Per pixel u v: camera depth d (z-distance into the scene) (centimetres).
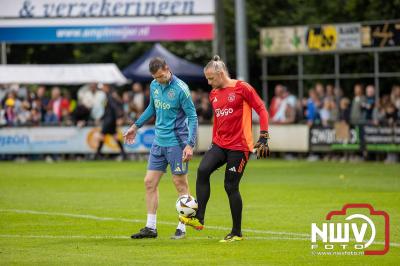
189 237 1970
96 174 3684
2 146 4631
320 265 1628
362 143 4200
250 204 2577
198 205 1864
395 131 4078
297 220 2225
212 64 1861
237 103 1855
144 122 2006
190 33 4981
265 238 1939
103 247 1833
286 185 3130
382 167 3847
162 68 1911
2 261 1670
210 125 4650
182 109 1936
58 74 5006
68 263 1648
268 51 4697
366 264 1638
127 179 3444
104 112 4544
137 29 5034
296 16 5856
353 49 4372
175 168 1938
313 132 4375
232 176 1875
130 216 2338
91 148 4616
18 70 4997
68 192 2966
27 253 1761
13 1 5091
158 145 1948
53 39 5097
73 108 4869
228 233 2028
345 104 4275
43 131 4628
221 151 1875
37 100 4769
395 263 1648
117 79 5006
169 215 2353
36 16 5091
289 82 5931
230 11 6128
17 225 2172
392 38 4262
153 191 1959
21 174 3706
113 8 5044
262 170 3803
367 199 2669
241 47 4603
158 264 1634
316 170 3753
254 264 1636
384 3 5172
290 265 1628
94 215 2359
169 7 4991
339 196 2758
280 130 4506
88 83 5131
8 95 4744
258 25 6094
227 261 1666
